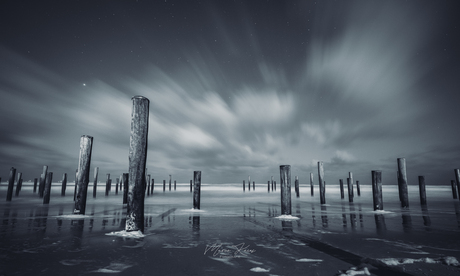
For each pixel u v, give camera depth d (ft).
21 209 39.75
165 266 12.01
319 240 18.12
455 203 56.80
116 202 56.65
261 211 39.47
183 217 31.73
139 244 16.57
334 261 12.85
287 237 19.20
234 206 49.19
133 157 20.07
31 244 16.42
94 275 10.73
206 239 18.35
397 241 17.83
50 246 15.90
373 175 39.19
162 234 20.22
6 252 14.40
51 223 25.64
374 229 23.00
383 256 13.76
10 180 57.72
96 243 16.75
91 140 32.30
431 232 21.54
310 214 35.40
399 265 12.16
